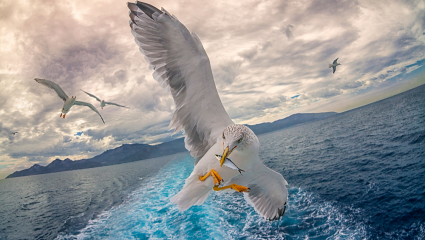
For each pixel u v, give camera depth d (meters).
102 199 21.78
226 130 3.10
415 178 12.42
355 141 27.70
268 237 9.50
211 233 10.55
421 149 17.19
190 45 3.82
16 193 37.84
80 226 14.48
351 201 11.60
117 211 16.50
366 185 13.19
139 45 4.04
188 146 4.62
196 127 4.43
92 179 42.06
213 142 4.27
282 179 4.44
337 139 32.88
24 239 14.39
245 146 3.11
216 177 3.31
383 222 9.23
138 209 15.99
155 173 35.25
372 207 10.51
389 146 20.69
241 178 4.34
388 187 12.22
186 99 4.24
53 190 34.50
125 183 30.02
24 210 23.23
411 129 24.53
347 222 9.73
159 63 4.09
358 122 45.97
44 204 24.58
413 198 10.33
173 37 3.81
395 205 10.20
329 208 11.27
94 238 12.12
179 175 28.69
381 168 15.56
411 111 37.31
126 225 13.15
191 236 10.60
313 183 15.62
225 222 11.51
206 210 13.50
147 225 12.69
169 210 14.58
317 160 22.59
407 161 15.55
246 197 4.76
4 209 25.12
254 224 10.80
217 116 4.23
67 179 51.53
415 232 8.27
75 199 24.59
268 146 44.25
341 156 21.95
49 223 16.80
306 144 35.62
